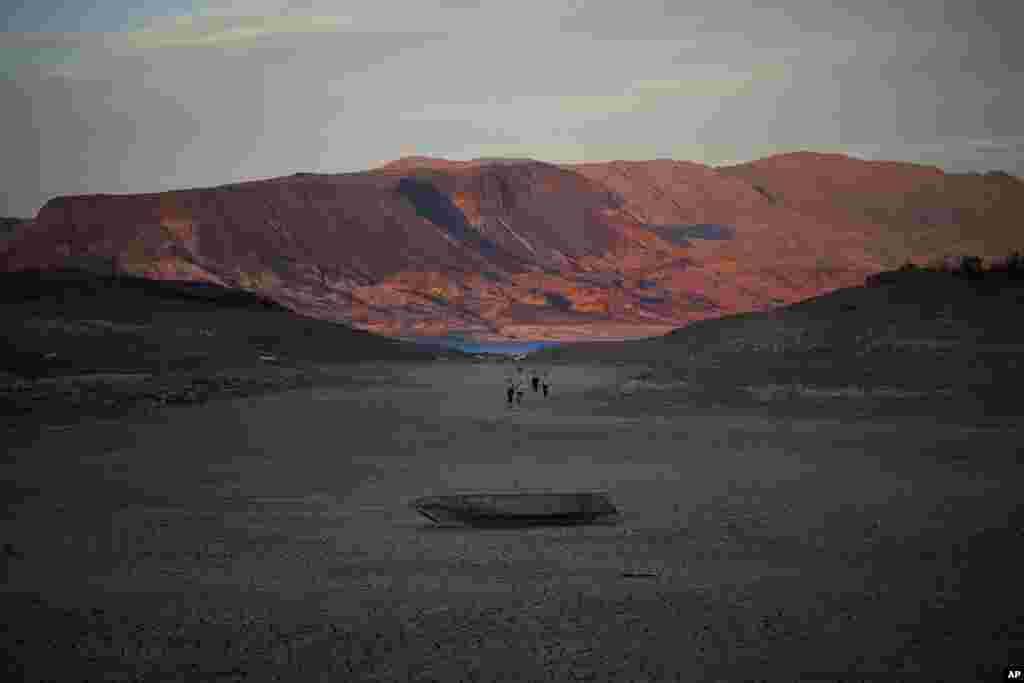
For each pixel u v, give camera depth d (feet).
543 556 44.01
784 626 32.37
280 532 50.57
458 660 29.37
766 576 39.55
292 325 338.54
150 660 29.55
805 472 72.74
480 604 35.55
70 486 67.56
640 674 27.96
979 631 31.63
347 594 37.29
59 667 28.96
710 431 103.81
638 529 50.52
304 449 90.38
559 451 88.28
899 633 31.53
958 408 119.03
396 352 322.34
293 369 231.09
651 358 235.61
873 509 56.03
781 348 189.26
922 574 39.65
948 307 201.46
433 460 82.28
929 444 89.76
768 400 132.57
